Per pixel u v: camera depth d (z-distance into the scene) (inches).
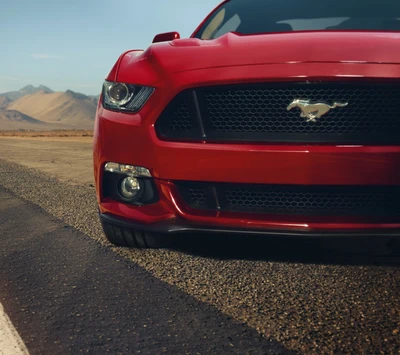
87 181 224.2
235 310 64.7
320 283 74.8
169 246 95.9
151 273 81.1
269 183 78.2
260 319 61.6
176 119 84.0
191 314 63.4
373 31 89.0
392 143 76.0
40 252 96.1
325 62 77.2
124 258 90.5
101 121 90.8
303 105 77.4
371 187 77.9
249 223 82.0
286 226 80.6
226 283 75.5
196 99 82.0
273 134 78.8
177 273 80.8
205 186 84.5
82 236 108.8
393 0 116.3
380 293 70.1
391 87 76.1
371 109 76.6
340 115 77.3
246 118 80.3
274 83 78.1
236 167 79.0
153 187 87.4
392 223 79.4
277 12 117.7
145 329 58.7
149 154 84.7
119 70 93.0
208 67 82.0
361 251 83.1
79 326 59.7
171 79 83.6
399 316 61.8
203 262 86.5
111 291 72.7
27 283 77.4
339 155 75.6
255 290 72.3
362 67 76.0
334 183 76.5
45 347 53.9
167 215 86.7
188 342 54.9
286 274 79.3
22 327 59.7
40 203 156.6
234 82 79.2
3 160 362.3
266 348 53.2
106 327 59.3
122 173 88.7
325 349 52.9
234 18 119.7
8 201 161.5
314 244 85.0
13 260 90.9
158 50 92.2
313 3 118.8
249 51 82.4
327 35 85.0
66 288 74.5
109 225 93.4
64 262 88.7
